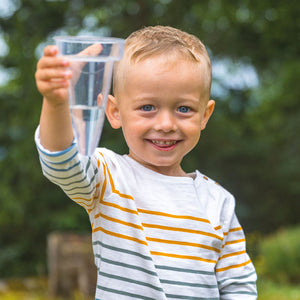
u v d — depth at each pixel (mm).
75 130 1341
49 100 1382
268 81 12469
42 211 9109
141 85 1843
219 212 2053
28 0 8781
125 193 1880
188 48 1892
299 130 11984
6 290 7727
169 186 1952
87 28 9430
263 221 11680
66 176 1591
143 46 1875
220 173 10984
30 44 8664
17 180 8695
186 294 1873
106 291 1834
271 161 11867
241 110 12461
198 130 1914
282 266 7547
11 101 8891
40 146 1543
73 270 7023
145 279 1829
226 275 2076
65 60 1308
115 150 8812
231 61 10398
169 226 1899
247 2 9461
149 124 1853
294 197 11844
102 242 1857
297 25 9391
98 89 1322
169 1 9430
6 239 9438
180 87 1838
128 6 9406
